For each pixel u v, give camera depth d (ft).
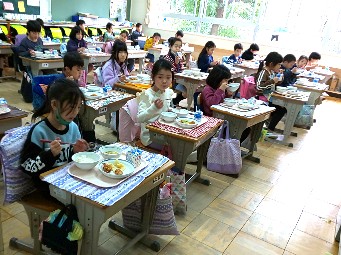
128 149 5.64
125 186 4.45
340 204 9.16
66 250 4.64
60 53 16.90
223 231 7.32
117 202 4.32
